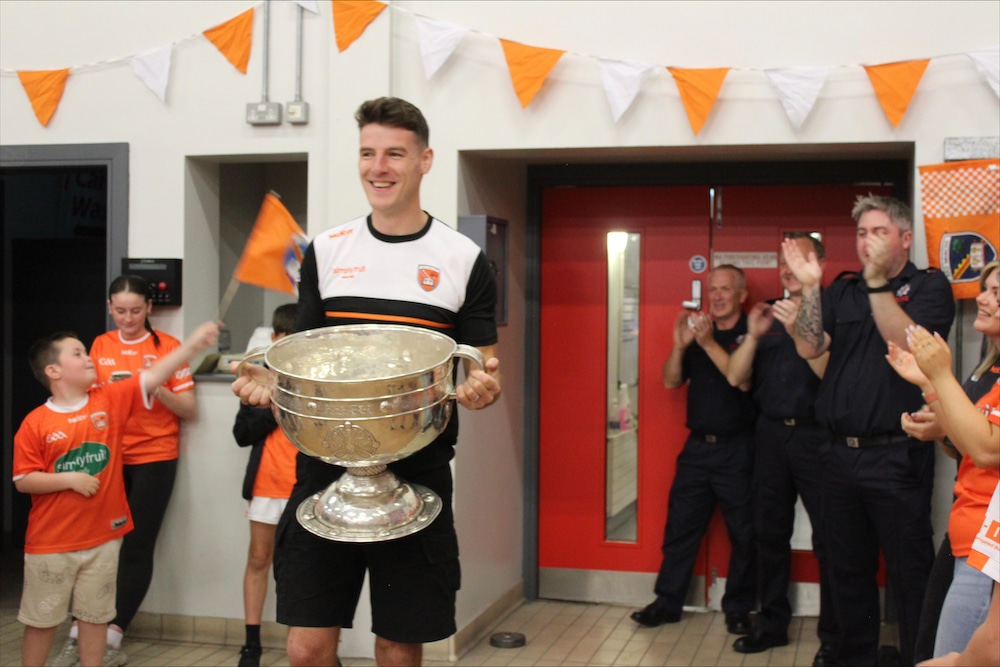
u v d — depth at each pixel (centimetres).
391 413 193
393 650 232
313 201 418
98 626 354
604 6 393
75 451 344
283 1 419
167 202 432
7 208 597
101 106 437
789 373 406
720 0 385
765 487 420
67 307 596
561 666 399
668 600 449
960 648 249
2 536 592
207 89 427
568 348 489
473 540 425
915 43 371
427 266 229
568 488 491
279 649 419
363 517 206
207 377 421
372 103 226
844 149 396
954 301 356
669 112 390
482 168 432
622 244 483
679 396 476
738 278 443
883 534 353
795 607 466
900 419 346
